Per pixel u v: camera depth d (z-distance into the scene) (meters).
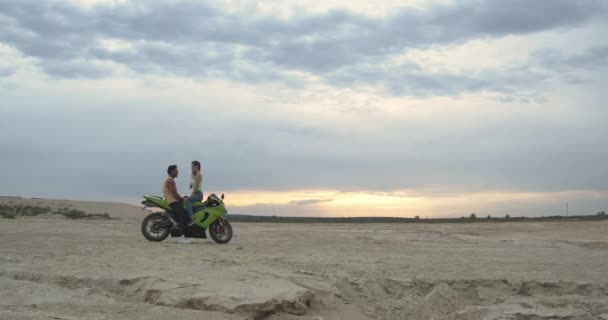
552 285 9.23
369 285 8.70
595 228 24.22
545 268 10.50
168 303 7.22
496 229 23.42
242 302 6.96
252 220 47.28
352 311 7.90
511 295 9.02
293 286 7.80
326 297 8.05
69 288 8.08
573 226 25.70
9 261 9.70
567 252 13.59
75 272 8.62
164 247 11.83
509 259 11.82
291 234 18.08
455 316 8.11
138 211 39.00
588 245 15.93
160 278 8.02
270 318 6.99
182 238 14.05
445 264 10.69
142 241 13.40
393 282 8.91
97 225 20.41
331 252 12.51
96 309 6.76
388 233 19.66
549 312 7.94
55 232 16.33
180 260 9.68
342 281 8.76
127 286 7.99
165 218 13.47
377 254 12.32
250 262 9.79
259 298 7.11
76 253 10.71
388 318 8.02
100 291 7.82
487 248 14.44
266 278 8.23
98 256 10.23
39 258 10.05
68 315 6.46
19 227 18.33
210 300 7.08
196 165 13.69
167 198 13.38
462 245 15.27
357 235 18.33
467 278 9.27
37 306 6.80
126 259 9.82
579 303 8.40
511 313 7.83
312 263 10.09
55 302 7.02
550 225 26.55
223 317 6.57
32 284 7.86
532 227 24.70
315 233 18.84
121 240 13.64
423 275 9.38
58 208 35.88
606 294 9.05
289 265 9.83
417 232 20.53
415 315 8.18
